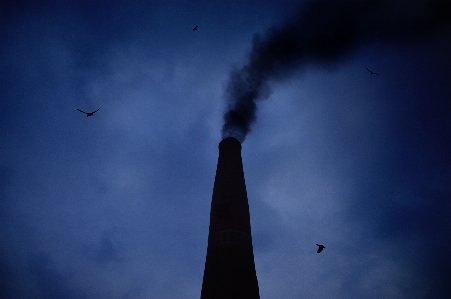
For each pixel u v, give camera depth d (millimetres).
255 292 21172
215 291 20500
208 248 24047
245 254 22938
